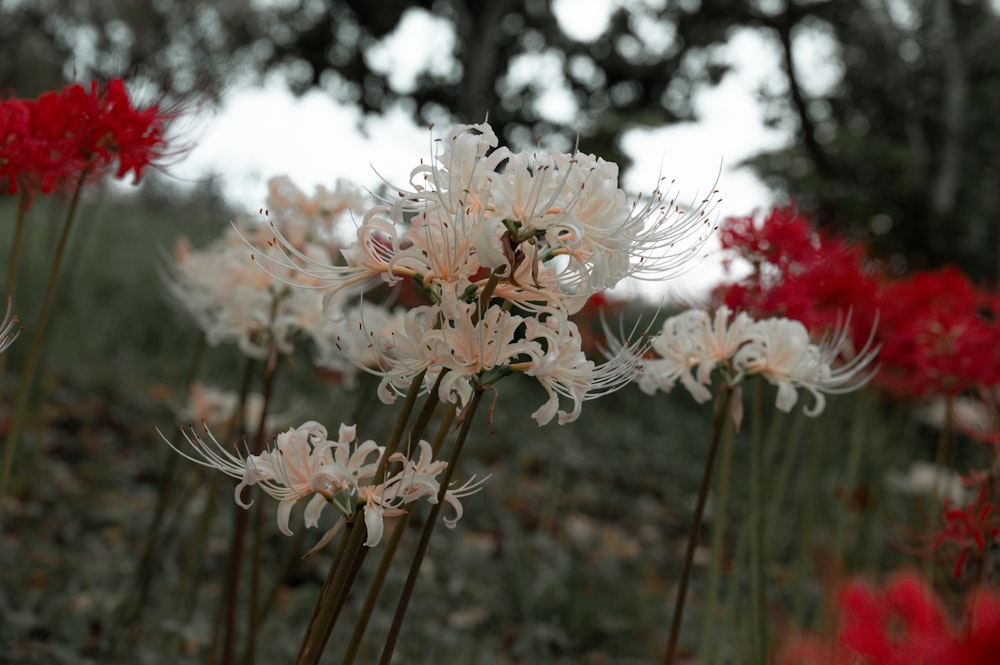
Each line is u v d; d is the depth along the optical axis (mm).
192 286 3604
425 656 4539
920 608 1087
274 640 4312
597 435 9047
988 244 15430
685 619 5566
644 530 7129
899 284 4262
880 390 4816
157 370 8281
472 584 5426
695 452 9305
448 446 6988
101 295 9523
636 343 2012
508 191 1783
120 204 13961
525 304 1889
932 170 15648
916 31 16719
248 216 3555
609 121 11812
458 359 1837
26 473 5719
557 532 6656
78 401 7211
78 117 2734
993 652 943
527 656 4730
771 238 3168
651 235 1883
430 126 1823
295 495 1899
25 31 14602
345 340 3492
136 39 15414
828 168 14609
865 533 4668
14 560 4711
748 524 3773
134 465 6316
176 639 4141
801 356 2680
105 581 4695
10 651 3768
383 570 2053
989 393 3949
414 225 1843
